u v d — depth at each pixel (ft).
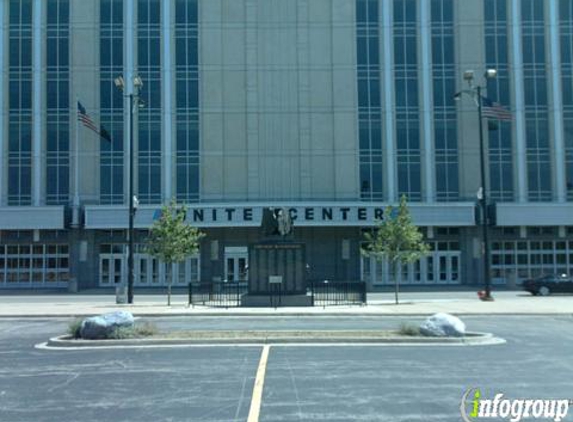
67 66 162.91
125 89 161.58
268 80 164.25
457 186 162.40
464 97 162.61
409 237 110.42
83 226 157.07
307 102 164.14
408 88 164.14
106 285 161.99
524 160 162.40
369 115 163.73
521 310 86.38
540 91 163.94
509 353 46.42
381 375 37.32
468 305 96.32
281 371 38.70
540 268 163.32
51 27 163.53
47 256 162.30
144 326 56.34
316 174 162.81
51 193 160.66
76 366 41.60
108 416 28.02
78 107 136.05
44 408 29.68
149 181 160.66
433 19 164.76
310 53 164.86
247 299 91.91
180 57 163.84
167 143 161.68
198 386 34.35
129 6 163.94
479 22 164.25
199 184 161.58
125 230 161.99
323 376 37.01
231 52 164.55
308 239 161.68
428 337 53.01
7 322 78.23
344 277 160.86
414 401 30.45
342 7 164.45
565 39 164.35
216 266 160.25
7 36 163.02
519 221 157.48
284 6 164.45
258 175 162.40
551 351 47.60
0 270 161.58
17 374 38.99
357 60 164.66
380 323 70.18
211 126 162.71
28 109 161.79
